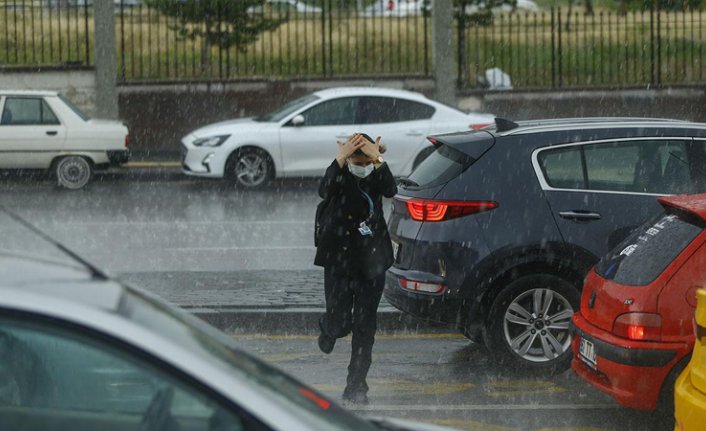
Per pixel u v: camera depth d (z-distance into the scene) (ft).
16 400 33.58
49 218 132.87
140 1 213.05
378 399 64.28
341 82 199.72
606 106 202.28
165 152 190.29
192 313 79.25
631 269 56.44
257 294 85.92
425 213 68.44
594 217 67.67
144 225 128.67
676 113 202.28
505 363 70.08
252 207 144.46
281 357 73.56
